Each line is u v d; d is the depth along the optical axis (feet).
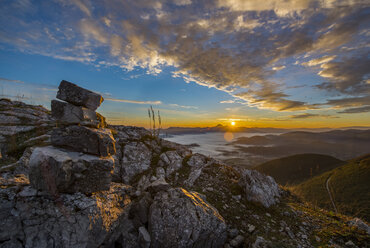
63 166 15.46
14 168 21.08
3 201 13.97
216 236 17.67
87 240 15.10
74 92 18.72
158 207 18.99
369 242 17.79
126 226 18.76
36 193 15.56
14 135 31.42
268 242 17.28
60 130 18.53
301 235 19.27
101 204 17.69
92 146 18.35
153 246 16.87
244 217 22.47
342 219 23.63
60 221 14.75
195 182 31.17
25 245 13.04
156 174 33.40
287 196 32.35
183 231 16.76
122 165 34.35
